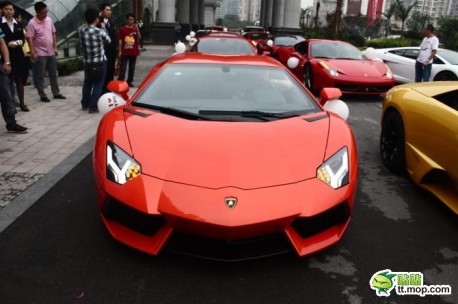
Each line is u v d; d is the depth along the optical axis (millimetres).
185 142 2811
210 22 81688
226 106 3389
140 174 2607
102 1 18391
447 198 3602
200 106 3371
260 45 14688
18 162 4605
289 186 2559
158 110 3297
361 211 3650
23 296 2395
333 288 2559
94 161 2900
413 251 3021
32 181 4082
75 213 3416
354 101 9016
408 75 11156
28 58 7117
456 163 3391
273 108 3432
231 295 2457
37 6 7516
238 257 2543
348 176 2775
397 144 4488
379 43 27234
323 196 2580
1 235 3045
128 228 2691
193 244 2557
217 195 2451
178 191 2486
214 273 2643
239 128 3025
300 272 2691
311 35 38250
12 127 5707
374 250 3010
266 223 2408
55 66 7996
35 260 2744
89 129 6047
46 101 7863
